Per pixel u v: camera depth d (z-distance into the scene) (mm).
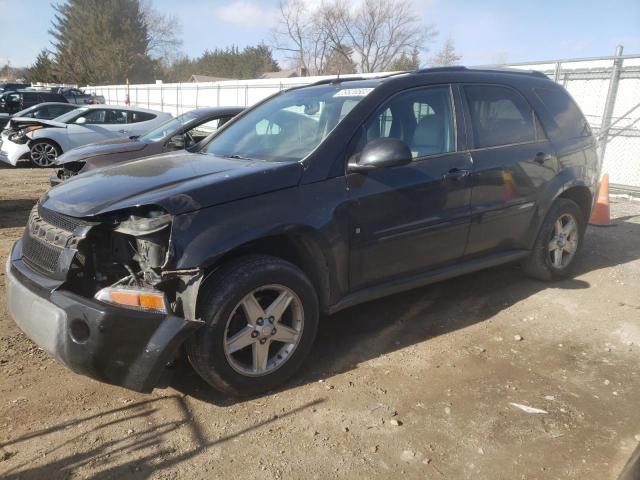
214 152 4137
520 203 4512
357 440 2816
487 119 4371
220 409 3064
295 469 2594
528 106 4738
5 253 5773
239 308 3049
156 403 3107
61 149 13102
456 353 3773
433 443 2805
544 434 2896
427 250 3922
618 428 2959
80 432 2826
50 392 3180
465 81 4293
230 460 2646
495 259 4492
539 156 4633
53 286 2906
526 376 3486
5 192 9758
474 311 4504
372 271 3654
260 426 2916
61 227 3064
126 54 61531
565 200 4992
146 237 2875
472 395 3252
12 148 12992
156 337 2746
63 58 63688
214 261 2877
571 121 5121
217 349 2932
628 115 10422
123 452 2682
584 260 5957
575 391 3322
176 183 3100
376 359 3668
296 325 3281
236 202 3025
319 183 3330
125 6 63844
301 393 3242
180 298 2873
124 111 13773
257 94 22641
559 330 4184
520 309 4562
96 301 2770
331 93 4094
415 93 3959
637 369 3611
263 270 3037
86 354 2734
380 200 3555
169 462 2621
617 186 10398
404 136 3824
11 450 2674
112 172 3555
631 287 5133
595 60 9875
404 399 3195
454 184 3963
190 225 2854
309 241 3283
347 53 45156
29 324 2953
